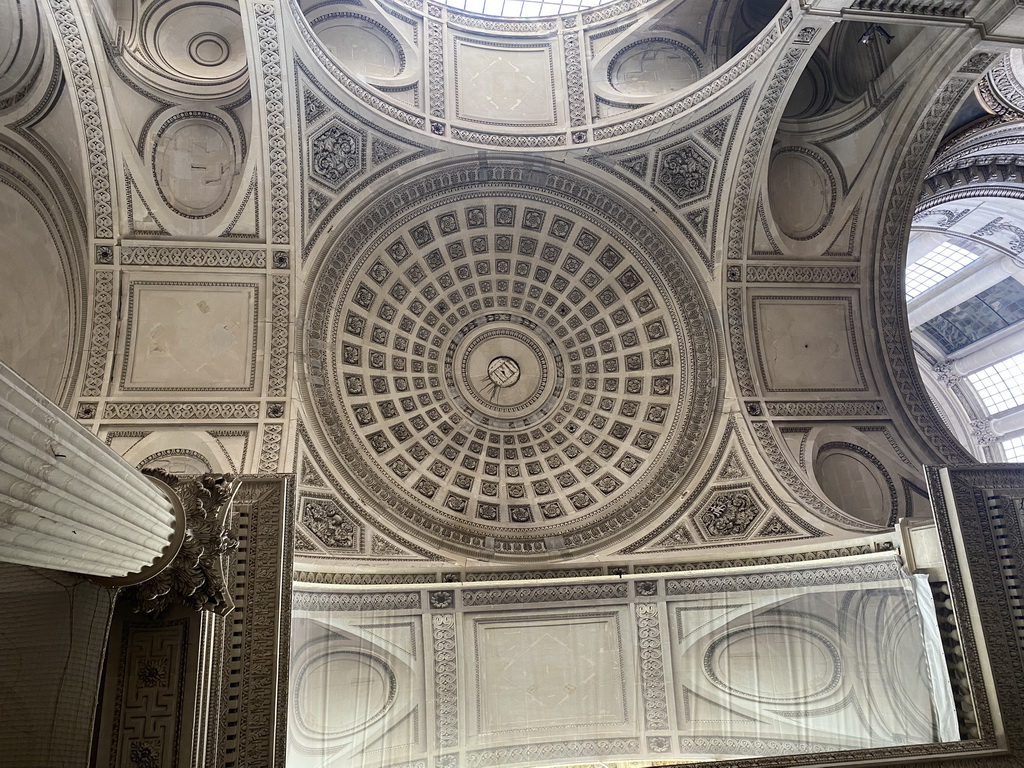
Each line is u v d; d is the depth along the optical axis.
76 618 7.42
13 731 6.54
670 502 16.48
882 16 13.47
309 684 13.02
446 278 17.47
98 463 5.71
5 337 12.89
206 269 15.46
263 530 10.66
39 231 13.56
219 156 15.65
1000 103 16.17
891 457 16.86
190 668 8.25
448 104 16.61
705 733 14.67
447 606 14.97
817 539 14.99
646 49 17.86
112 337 15.04
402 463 16.58
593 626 15.35
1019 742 10.89
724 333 17.17
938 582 12.41
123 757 7.84
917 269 26.64
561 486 17.45
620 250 17.48
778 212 17.59
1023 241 21.81
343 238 16.06
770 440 16.53
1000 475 12.36
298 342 15.65
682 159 16.72
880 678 13.05
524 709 14.80
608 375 17.95
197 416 15.05
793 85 15.12
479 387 17.80
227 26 15.32
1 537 4.62
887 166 16.55
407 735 13.97
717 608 15.14
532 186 16.97
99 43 13.46
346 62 16.55
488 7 18.08
